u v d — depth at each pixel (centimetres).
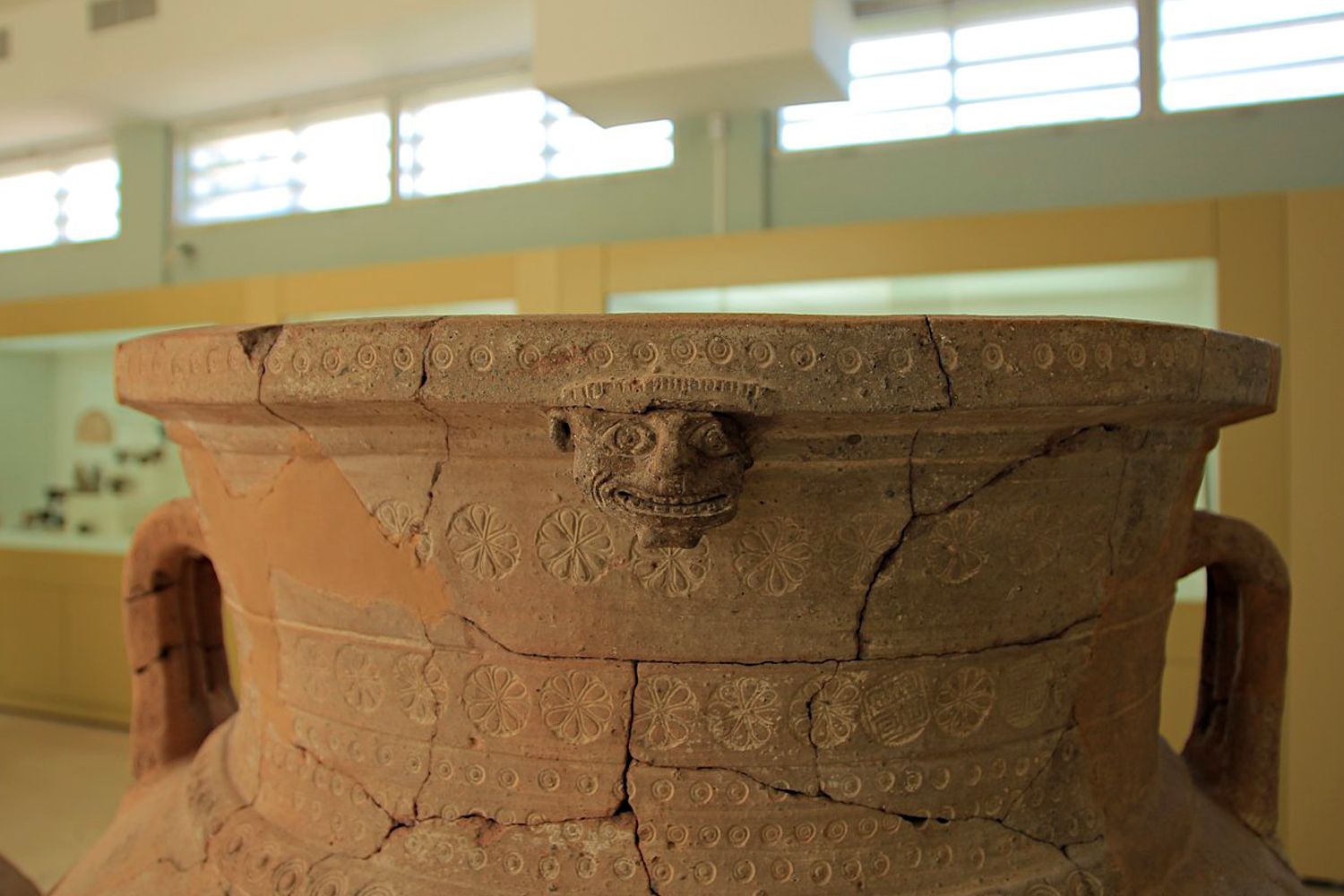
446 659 176
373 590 180
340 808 187
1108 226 409
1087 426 168
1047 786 183
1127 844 189
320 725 191
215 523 211
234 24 591
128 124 723
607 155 595
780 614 165
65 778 536
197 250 711
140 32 623
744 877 168
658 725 169
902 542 166
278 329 165
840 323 144
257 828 196
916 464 163
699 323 144
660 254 476
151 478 665
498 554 169
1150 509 189
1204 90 478
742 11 364
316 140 681
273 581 195
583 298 491
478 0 525
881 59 532
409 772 180
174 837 211
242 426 186
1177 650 420
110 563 623
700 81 388
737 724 168
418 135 645
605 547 164
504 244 614
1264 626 231
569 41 387
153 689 258
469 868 173
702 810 169
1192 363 166
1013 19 510
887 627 168
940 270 430
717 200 551
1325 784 394
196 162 725
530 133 617
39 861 431
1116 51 491
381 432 169
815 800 170
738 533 162
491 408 154
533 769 173
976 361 147
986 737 177
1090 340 153
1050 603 179
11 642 659
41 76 654
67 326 645
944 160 514
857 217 531
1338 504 388
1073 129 493
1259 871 210
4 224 810
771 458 158
